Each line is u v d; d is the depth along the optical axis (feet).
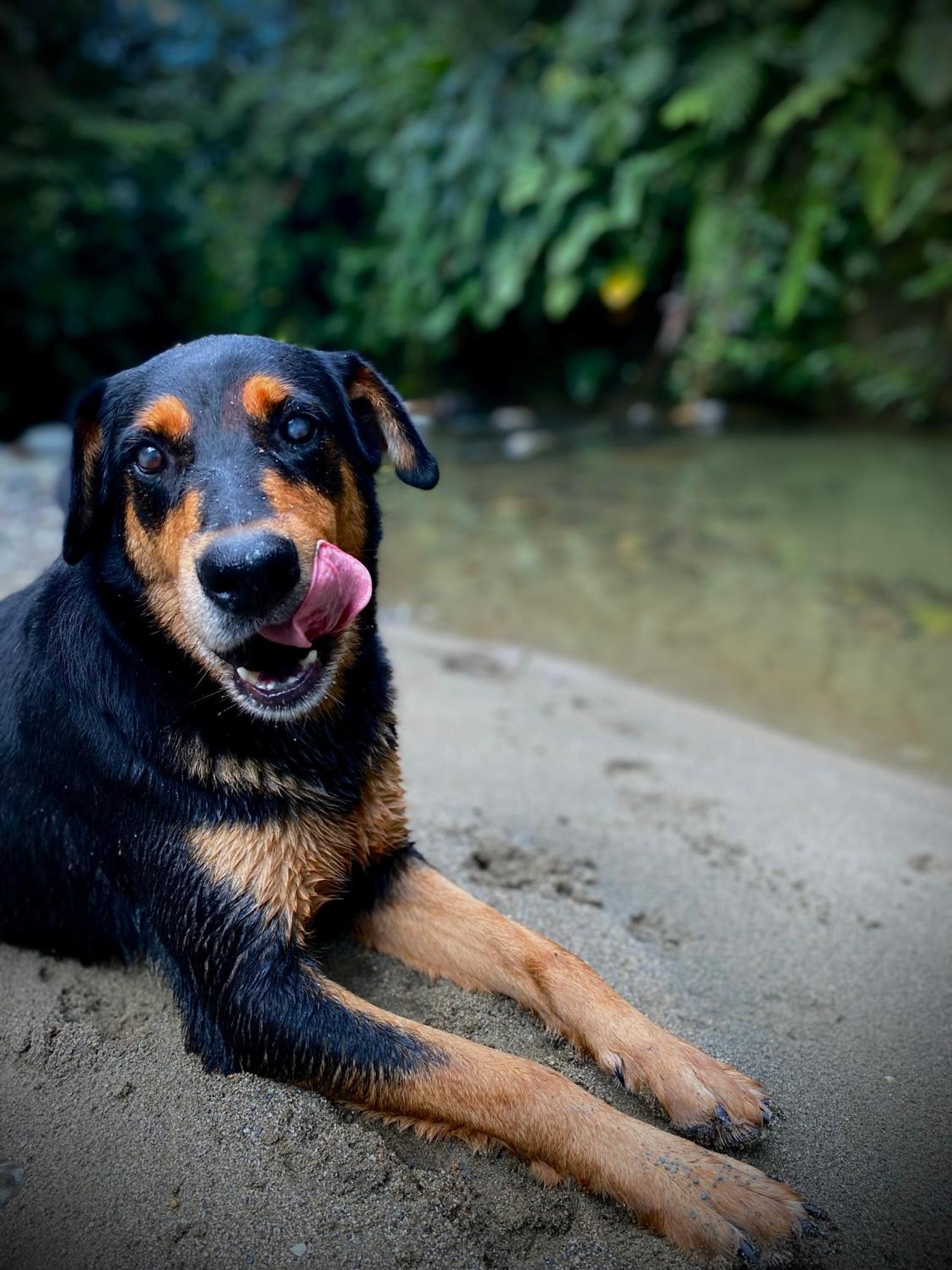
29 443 8.32
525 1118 1.48
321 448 1.71
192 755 1.66
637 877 2.22
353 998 1.62
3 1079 1.59
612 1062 1.61
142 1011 1.77
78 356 10.60
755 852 2.37
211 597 1.49
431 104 10.48
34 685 1.81
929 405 8.77
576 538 5.55
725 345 9.31
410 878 1.88
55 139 10.22
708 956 1.97
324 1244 1.33
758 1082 1.63
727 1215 1.36
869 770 2.92
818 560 4.97
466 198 10.00
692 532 5.55
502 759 2.78
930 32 7.47
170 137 11.00
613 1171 1.42
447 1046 1.54
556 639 4.08
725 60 8.46
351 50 11.74
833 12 7.96
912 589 4.51
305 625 1.51
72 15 11.23
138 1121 1.51
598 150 9.27
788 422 9.33
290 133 11.46
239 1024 1.58
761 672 3.72
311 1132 1.49
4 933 1.90
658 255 9.72
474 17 10.24
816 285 8.89
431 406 10.88
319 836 1.71
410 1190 1.41
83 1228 1.35
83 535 1.75
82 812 1.77
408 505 6.40
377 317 11.41
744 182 8.75
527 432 9.23
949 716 3.33
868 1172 1.48
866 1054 1.72
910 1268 1.33
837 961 1.96
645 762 2.87
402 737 2.88
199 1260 1.30
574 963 1.74
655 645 4.00
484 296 10.33
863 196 7.98
